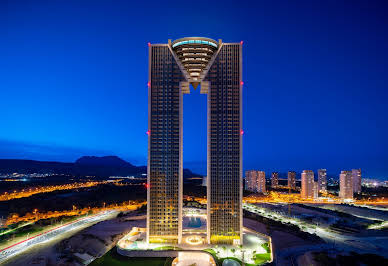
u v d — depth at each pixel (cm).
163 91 17938
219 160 17525
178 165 17438
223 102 17825
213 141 17675
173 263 14212
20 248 16775
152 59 18150
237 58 18000
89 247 17025
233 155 17500
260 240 17875
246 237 18475
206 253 15100
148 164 17462
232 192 17238
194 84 18812
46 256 15525
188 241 17162
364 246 18438
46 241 18188
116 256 15162
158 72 18050
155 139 17650
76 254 15838
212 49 17988
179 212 17138
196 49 17575
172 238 16975
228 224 17050
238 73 17938
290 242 18750
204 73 17950
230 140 17625
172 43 17975
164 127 17725
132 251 15138
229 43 18062
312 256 15588
